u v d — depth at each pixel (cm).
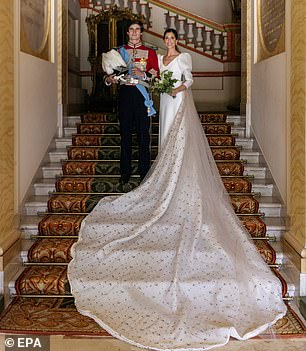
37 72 613
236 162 674
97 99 913
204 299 440
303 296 454
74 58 928
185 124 544
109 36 901
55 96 724
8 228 486
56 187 614
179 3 1067
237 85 986
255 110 711
